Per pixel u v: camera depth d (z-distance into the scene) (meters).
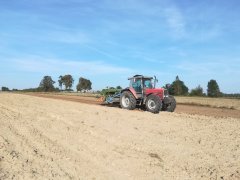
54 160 8.30
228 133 12.32
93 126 12.41
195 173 8.62
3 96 24.92
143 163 9.05
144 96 18.86
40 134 10.48
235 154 9.95
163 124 13.67
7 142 9.01
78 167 8.16
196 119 15.46
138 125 13.22
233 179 8.26
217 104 31.52
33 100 21.67
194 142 11.07
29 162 7.83
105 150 9.75
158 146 10.52
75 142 10.12
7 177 6.77
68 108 16.72
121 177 8.04
